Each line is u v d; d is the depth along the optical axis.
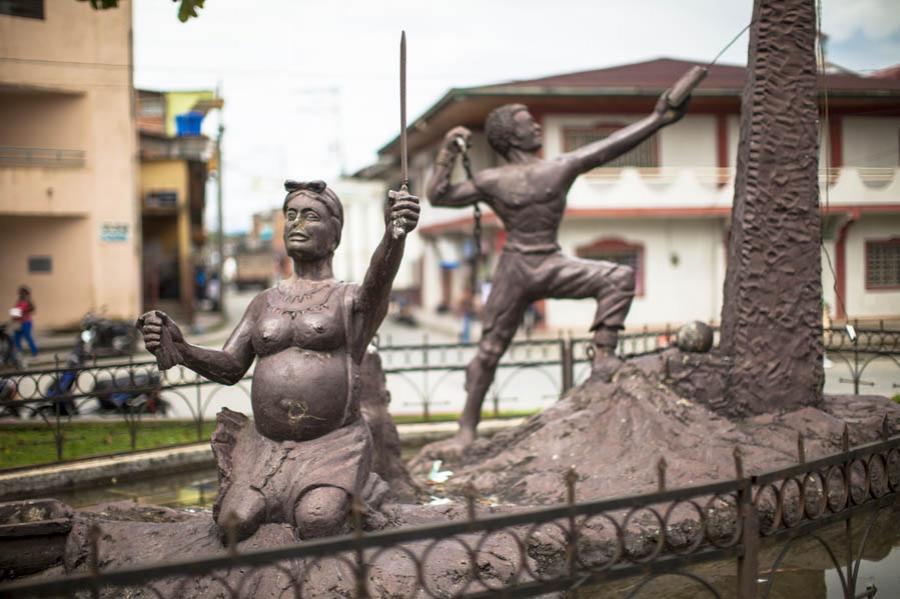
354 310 4.27
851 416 5.94
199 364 4.18
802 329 5.96
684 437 5.47
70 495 6.56
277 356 4.21
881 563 4.62
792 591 4.26
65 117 19.77
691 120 19.67
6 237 20.06
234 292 50.88
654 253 20.70
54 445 7.64
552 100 18.41
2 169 19.33
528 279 6.56
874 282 10.51
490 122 6.68
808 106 6.03
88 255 20.28
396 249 3.92
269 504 3.95
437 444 6.58
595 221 20.45
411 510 4.48
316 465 4.02
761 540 3.25
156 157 24.97
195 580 3.72
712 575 4.50
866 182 10.42
